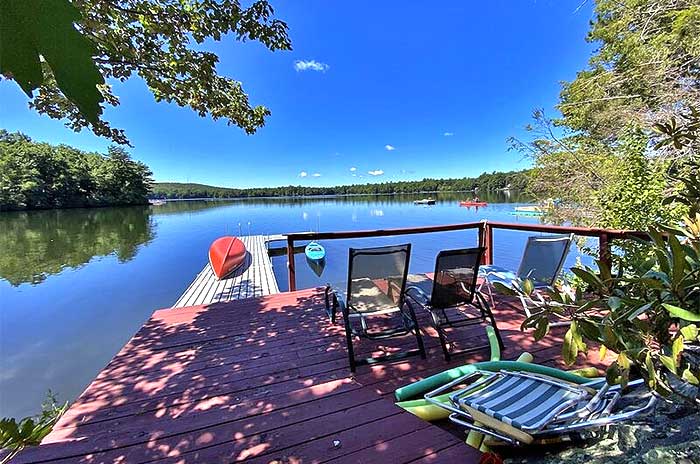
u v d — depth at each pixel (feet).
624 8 18.49
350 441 5.67
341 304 9.07
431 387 7.06
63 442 5.90
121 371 8.39
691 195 4.72
